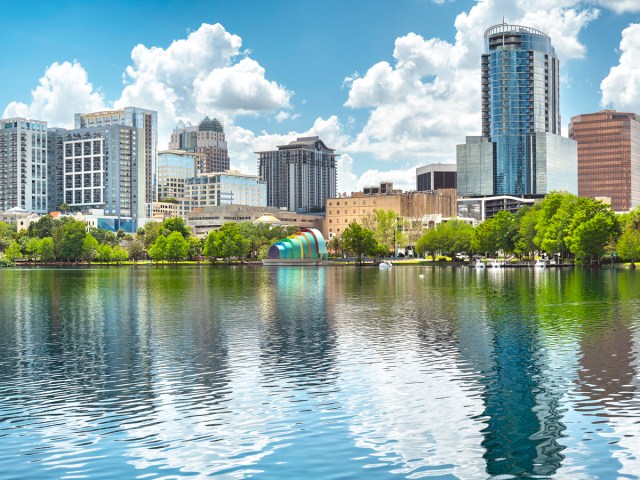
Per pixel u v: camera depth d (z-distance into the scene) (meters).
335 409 32.50
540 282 120.12
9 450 27.41
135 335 54.56
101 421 30.95
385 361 43.09
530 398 34.12
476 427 29.78
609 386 36.31
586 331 54.88
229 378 38.72
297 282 129.75
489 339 51.22
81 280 143.38
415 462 25.95
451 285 115.25
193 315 68.69
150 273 184.25
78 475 24.95
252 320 64.12
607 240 180.12
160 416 31.59
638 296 86.50
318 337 52.91
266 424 30.33
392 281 131.12
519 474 24.86
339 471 25.12
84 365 42.56
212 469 25.41
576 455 26.58
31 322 63.59
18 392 36.00
